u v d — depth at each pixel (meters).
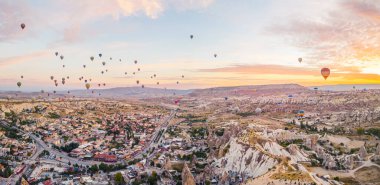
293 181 159.88
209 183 190.25
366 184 185.38
